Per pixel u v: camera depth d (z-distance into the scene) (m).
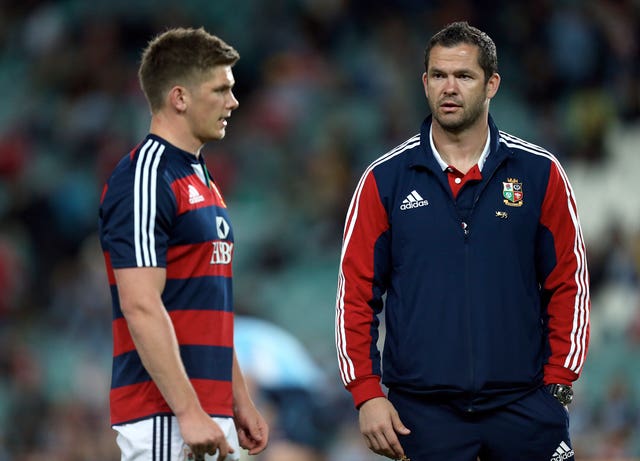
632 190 47.81
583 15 52.94
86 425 34.75
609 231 43.38
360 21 53.81
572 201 13.55
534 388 13.34
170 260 12.20
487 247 13.21
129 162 12.26
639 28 53.16
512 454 13.30
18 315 41.47
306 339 40.16
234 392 13.16
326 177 46.03
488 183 13.34
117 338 12.42
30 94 51.84
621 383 34.84
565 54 51.66
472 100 13.19
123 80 51.00
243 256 44.25
